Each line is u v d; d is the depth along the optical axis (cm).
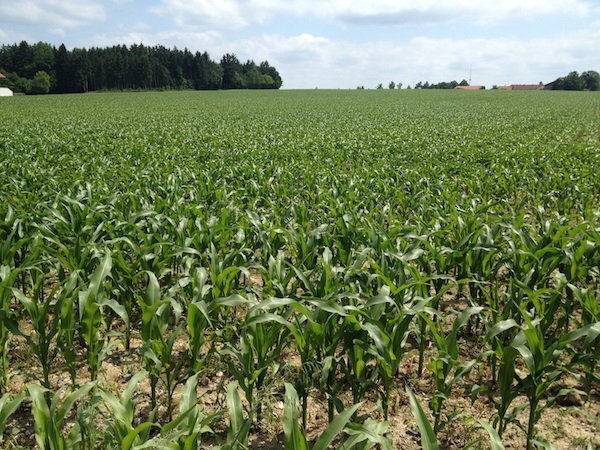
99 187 825
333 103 5988
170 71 12644
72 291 387
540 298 442
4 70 12606
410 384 412
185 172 1151
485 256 486
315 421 370
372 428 249
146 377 424
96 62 11638
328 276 393
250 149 1662
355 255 552
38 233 549
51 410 243
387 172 1118
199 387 410
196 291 391
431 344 477
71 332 368
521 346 313
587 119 3259
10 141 1789
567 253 446
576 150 1520
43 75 10619
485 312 512
